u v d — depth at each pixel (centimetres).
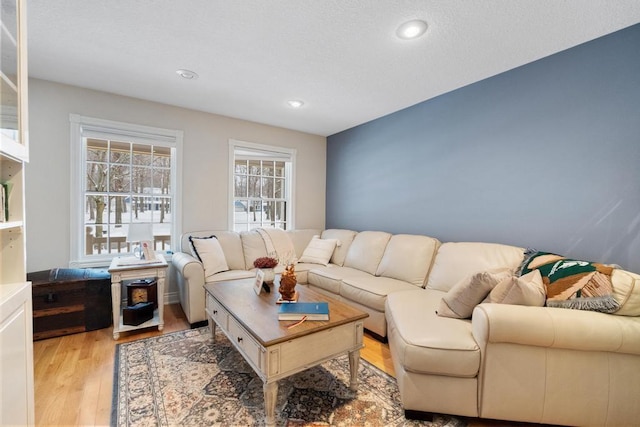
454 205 282
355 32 189
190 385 180
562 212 210
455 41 198
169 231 341
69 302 244
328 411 161
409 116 326
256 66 237
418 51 211
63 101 274
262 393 174
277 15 174
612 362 140
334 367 207
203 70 245
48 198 270
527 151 229
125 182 313
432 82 264
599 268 151
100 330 255
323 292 310
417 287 261
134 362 205
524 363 144
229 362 207
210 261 290
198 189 348
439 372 150
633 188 180
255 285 226
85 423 148
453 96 281
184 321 279
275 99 307
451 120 283
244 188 399
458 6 163
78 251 284
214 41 202
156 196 330
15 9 124
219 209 363
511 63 228
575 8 163
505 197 243
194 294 265
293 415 157
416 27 183
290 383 186
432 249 272
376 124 369
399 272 279
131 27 187
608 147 189
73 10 171
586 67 198
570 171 206
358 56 219
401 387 158
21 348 121
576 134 203
